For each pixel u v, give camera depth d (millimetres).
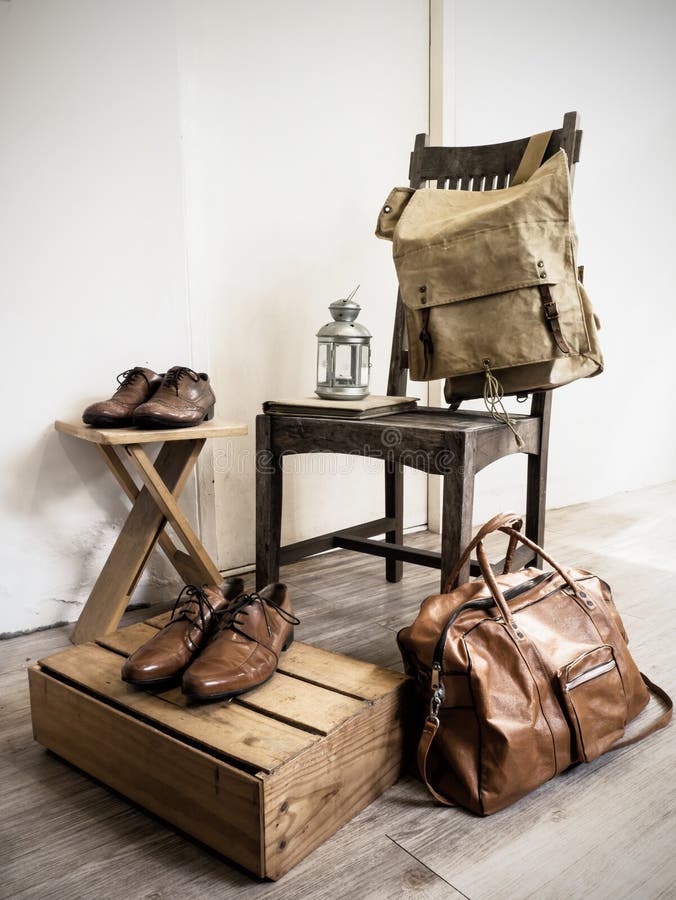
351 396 1712
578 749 1119
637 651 1609
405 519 2617
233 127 1981
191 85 1864
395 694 1127
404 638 1148
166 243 1852
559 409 2980
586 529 2695
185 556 1814
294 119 2105
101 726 1108
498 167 1777
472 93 2467
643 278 3227
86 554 1817
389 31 2283
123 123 1745
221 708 1074
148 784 1051
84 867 961
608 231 3021
